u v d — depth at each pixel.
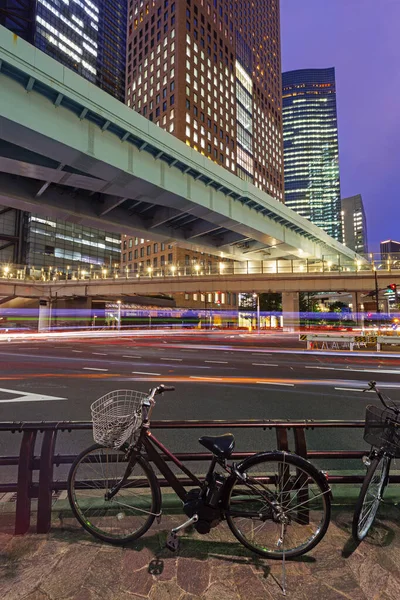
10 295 54.97
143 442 2.67
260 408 7.30
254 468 3.09
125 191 26.95
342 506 3.16
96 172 23.59
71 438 5.55
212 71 78.75
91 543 2.64
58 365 14.74
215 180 30.53
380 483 2.80
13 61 17.05
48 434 2.88
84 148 21.05
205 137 74.88
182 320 79.50
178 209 31.62
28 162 22.00
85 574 2.30
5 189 25.50
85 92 20.23
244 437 5.42
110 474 2.88
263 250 47.12
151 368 13.78
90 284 52.66
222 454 2.48
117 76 118.75
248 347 26.06
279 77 115.25
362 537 2.57
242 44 92.69
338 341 23.19
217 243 44.78
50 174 23.72
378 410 2.78
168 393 8.78
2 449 5.04
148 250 82.06
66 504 3.17
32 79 17.91
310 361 16.62
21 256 90.31
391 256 40.31
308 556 2.49
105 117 21.31
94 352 21.50
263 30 106.12
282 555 2.46
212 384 10.09
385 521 2.92
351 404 7.67
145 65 78.44
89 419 6.45
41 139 19.52
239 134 88.38
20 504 2.77
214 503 2.49
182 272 47.66
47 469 2.81
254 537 2.63
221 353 21.03
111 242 106.06
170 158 26.62
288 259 52.53
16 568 2.36
